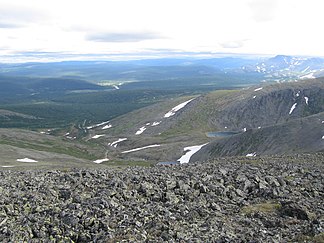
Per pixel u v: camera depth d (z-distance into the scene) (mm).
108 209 24172
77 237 20750
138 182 31578
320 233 19016
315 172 37469
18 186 30641
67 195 27531
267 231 20719
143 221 22281
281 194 28578
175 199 27172
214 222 22484
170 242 18953
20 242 19859
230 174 35719
